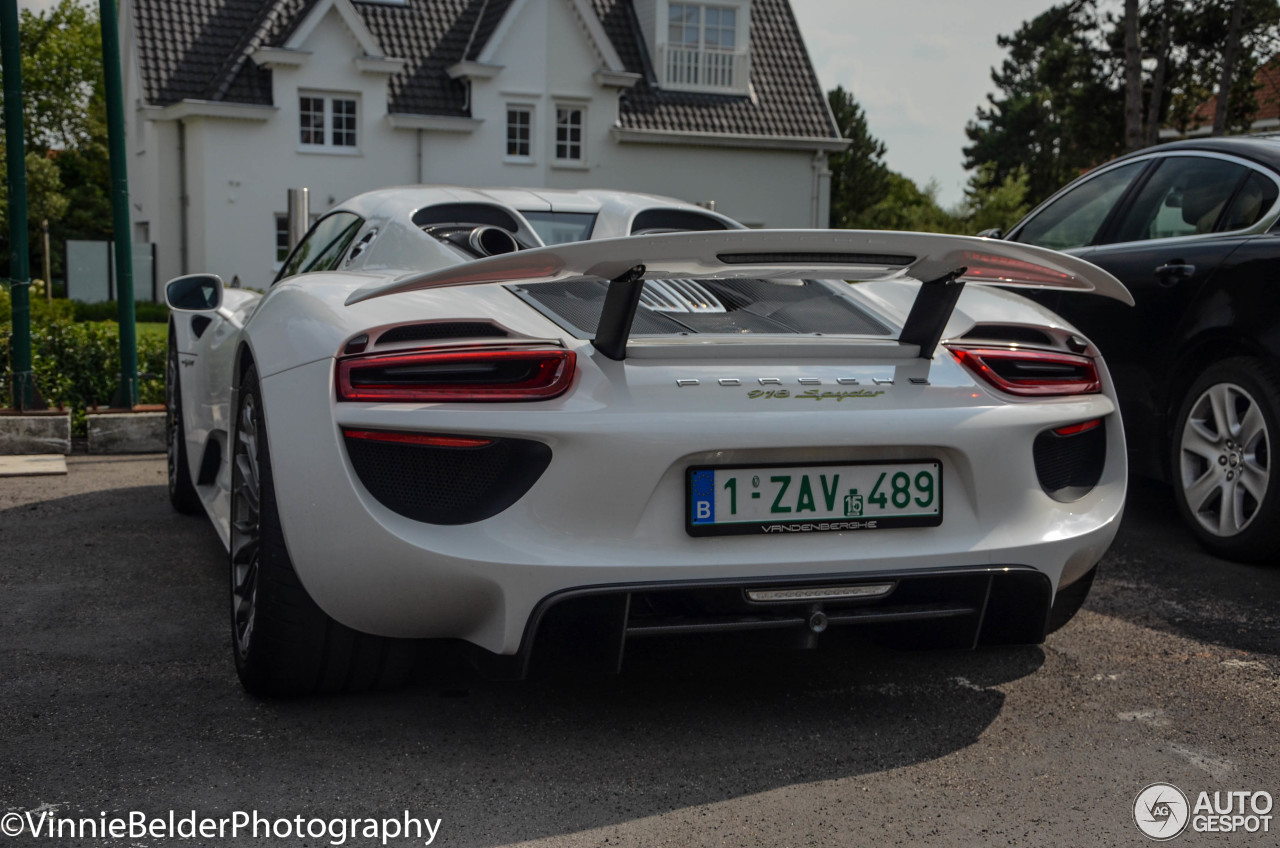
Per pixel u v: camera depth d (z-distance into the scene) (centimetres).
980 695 254
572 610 209
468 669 265
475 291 236
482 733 229
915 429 217
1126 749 226
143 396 674
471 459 207
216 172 2156
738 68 2550
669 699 250
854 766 217
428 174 2316
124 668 265
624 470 204
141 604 319
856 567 215
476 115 2327
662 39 2511
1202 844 187
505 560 201
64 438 598
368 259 295
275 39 2177
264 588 223
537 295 237
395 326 210
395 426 201
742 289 261
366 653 231
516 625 204
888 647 272
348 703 244
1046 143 5491
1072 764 219
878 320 253
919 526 222
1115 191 442
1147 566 362
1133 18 2416
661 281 258
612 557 204
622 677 262
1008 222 4350
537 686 256
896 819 196
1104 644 289
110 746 220
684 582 206
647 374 211
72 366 661
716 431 206
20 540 398
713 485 210
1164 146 430
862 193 4616
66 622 302
